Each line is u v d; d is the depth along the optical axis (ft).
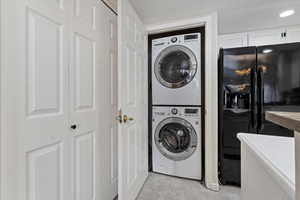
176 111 6.73
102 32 4.57
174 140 6.86
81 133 3.81
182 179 6.64
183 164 6.69
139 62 5.90
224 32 8.04
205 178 6.16
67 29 3.38
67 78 3.40
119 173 4.46
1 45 2.24
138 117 5.83
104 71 4.70
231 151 6.07
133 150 5.34
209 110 6.04
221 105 6.16
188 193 5.72
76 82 3.65
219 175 6.35
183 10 5.78
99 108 4.48
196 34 6.35
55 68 3.11
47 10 2.92
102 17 4.57
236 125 5.99
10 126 2.35
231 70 6.00
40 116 2.81
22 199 2.50
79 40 3.73
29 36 2.61
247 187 2.84
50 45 2.99
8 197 2.32
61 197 3.24
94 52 4.26
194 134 6.49
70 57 3.47
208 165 6.06
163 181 6.50
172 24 6.41
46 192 2.91
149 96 7.26
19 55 2.46
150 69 7.22
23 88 2.52
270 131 5.63
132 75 5.24
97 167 4.39
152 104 7.16
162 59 6.87
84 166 3.91
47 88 2.93
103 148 4.67
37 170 2.75
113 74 5.18
